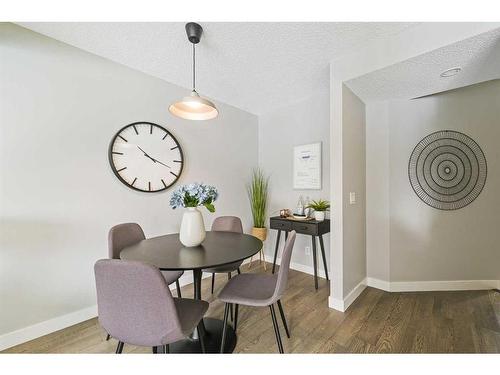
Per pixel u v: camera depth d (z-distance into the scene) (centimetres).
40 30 169
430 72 185
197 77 243
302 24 162
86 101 196
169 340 101
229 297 141
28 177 168
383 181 249
